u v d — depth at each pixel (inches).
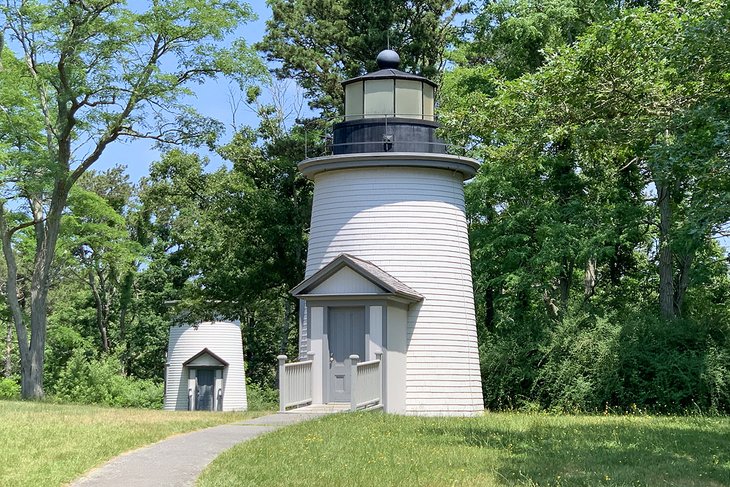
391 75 1028.5
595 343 1147.3
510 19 1248.2
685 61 676.1
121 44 1240.2
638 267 1482.5
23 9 1254.9
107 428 670.5
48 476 471.2
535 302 1515.7
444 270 999.6
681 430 740.0
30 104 1352.1
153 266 2102.6
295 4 1520.7
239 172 1453.0
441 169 1015.0
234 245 1411.2
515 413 1072.8
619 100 707.4
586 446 622.5
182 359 1921.8
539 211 1261.1
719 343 1127.0
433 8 1472.7
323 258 1009.5
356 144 1019.9
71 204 1488.7
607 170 1298.0
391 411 925.2
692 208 708.7
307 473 491.2
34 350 1314.0
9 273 1336.1
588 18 1273.4
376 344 919.7
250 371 2185.0
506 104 747.4
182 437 633.6
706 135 685.3
